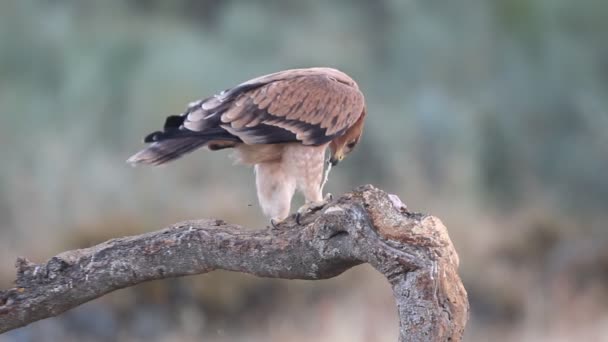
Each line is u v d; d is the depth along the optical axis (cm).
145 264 545
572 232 1778
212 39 2467
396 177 1967
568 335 1362
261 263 529
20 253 1549
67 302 555
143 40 2353
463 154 2097
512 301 1533
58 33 2334
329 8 2628
